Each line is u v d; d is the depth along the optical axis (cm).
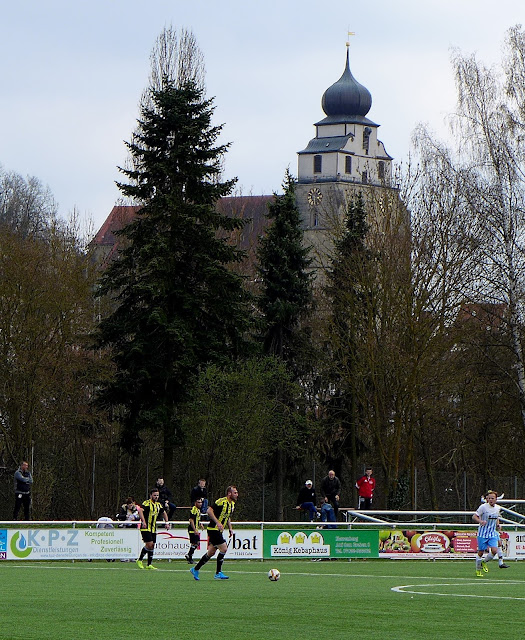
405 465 8456
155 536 4762
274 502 9406
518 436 8894
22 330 7844
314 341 9600
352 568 4950
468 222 8238
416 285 8288
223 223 8319
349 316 8631
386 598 3344
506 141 8106
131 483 9406
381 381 8362
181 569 4788
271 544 5434
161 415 7838
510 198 8056
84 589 3641
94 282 8356
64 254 8338
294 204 9644
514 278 7988
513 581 4134
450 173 8456
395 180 8888
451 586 3862
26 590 3591
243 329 8212
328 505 6712
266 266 9538
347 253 8931
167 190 8119
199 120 8194
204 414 7956
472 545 5681
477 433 9288
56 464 8950
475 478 9519
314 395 9662
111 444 8825
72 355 8062
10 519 8150
